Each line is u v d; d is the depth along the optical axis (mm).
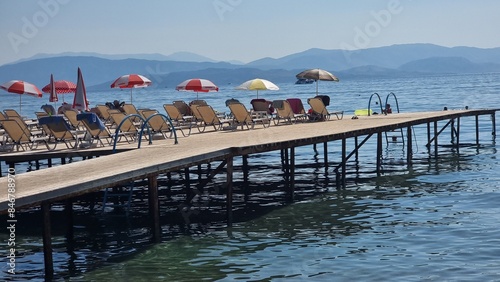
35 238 13352
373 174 21000
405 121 22125
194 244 12633
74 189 10273
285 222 14438
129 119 18031
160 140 17938
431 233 13055
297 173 21578
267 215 15195
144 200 16984
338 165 21562
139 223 14484
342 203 16422
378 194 17516
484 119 40219
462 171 21031
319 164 23656
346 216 14922
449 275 10336
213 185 19406
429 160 23953
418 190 17891
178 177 21109
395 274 10461
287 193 17891
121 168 11992
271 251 12031
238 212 15594
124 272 10844
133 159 13414
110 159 13625
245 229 13844
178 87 25406
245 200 17062
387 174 20938
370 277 10344
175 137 16438
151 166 12133
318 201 16750
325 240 12766
